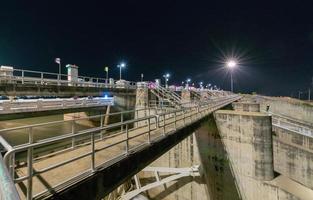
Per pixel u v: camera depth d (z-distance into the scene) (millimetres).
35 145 5344
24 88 22750
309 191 21641
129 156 9156
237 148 24672
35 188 6016
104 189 7664
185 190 28234
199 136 27469
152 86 42750
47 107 25609
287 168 28766
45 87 25156
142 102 40375
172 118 19281
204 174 26656
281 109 62562
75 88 29344
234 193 24656
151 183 28797
